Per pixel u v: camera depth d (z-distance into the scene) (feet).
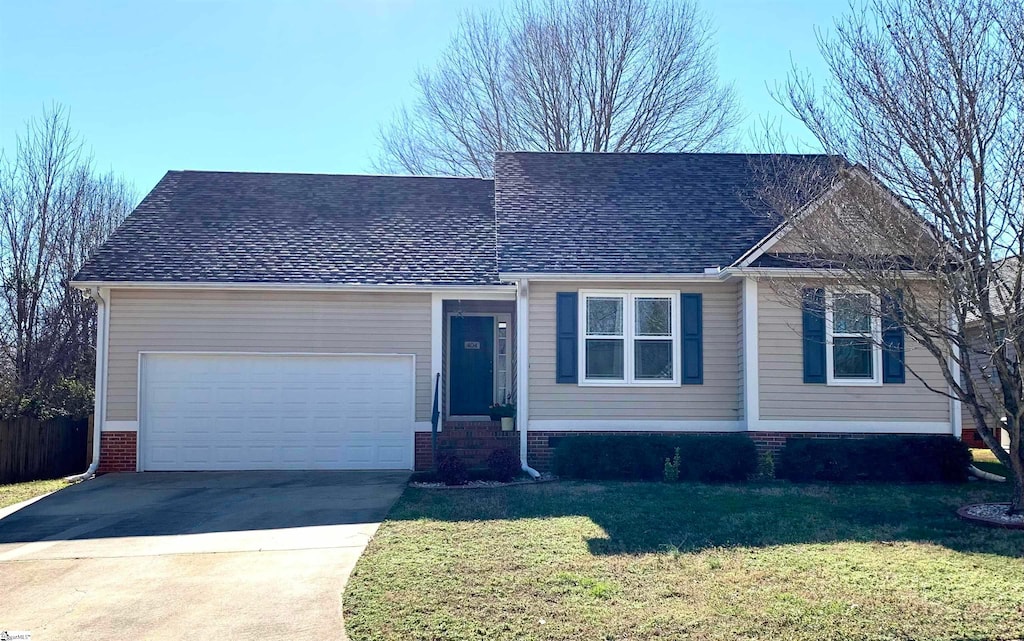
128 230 54.34
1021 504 32.07
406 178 63.46
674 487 39.99
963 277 31.58
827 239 33.71
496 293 51.47
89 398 68.59
